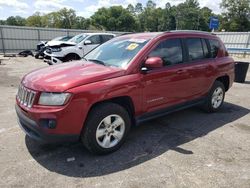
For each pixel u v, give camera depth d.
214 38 5.40
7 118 5.05
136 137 4.23
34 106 3.18
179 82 4.38
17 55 20.97
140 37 4.37
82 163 3.38
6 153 3.61
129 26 99.12
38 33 26.69
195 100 4.95
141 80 3.76
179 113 5.50
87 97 3.20
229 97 7.14
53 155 3.59
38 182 2.96
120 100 3.72
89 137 3.36
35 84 3.31
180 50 4.50
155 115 4.18
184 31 4.73
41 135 3.16
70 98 3.10
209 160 3.49
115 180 3.02
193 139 4.18
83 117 3.23
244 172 3.21
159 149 3.81
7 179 3.00
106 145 3.56
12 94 7.06
